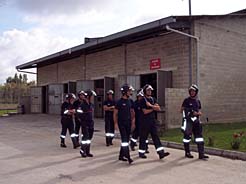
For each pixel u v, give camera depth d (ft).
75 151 35.60
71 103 38.19
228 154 31.55
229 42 60.49
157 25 53.78
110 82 72.84
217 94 58.18
